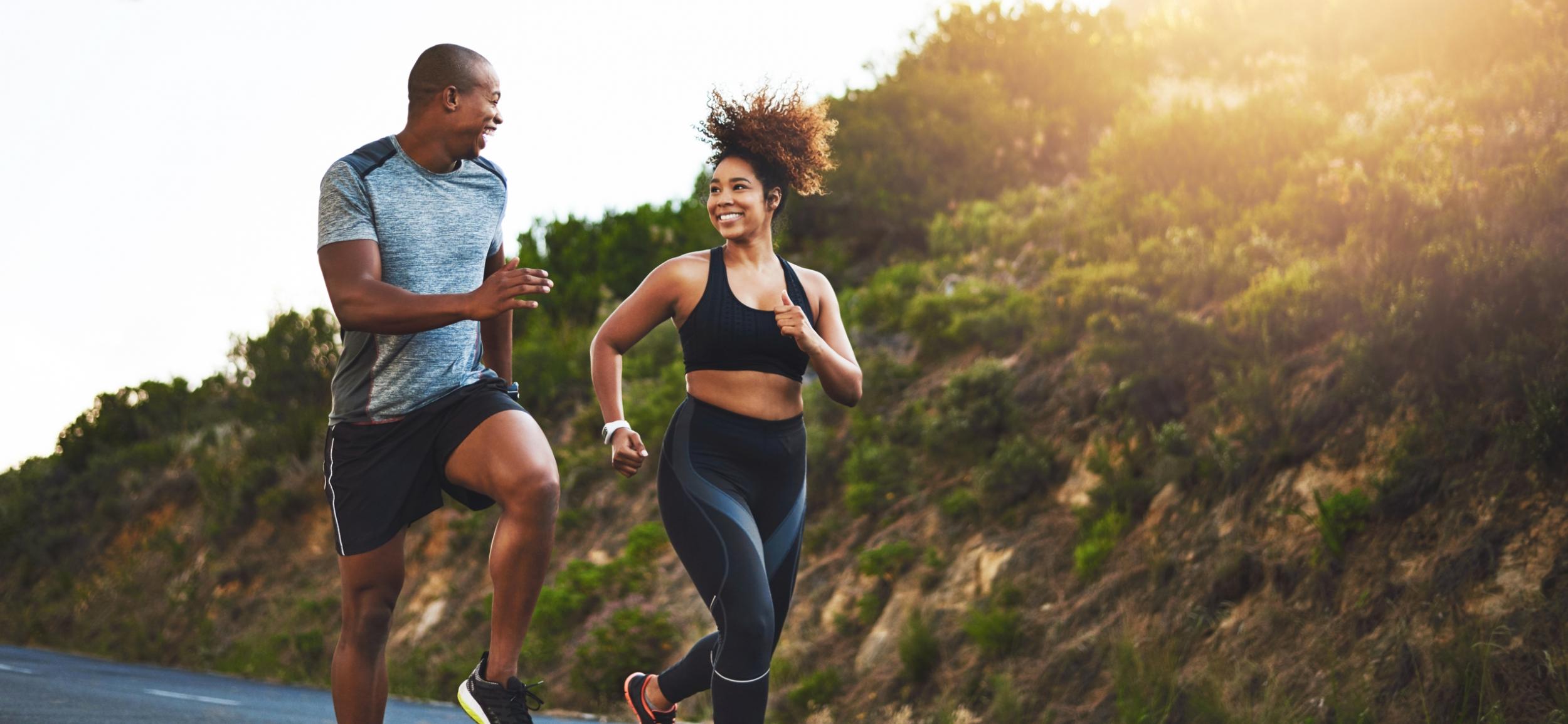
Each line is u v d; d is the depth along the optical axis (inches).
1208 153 466.9
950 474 409.1
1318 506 268.2
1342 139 431.2
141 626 748.6
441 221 118.6
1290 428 304.5
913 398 462.0
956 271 550.9
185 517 840.9
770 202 145.6
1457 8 495.8
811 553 419.5
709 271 141.1
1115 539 322.0
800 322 133.0
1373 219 354.3
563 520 546.0
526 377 677.9
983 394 412.2
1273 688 244.2
